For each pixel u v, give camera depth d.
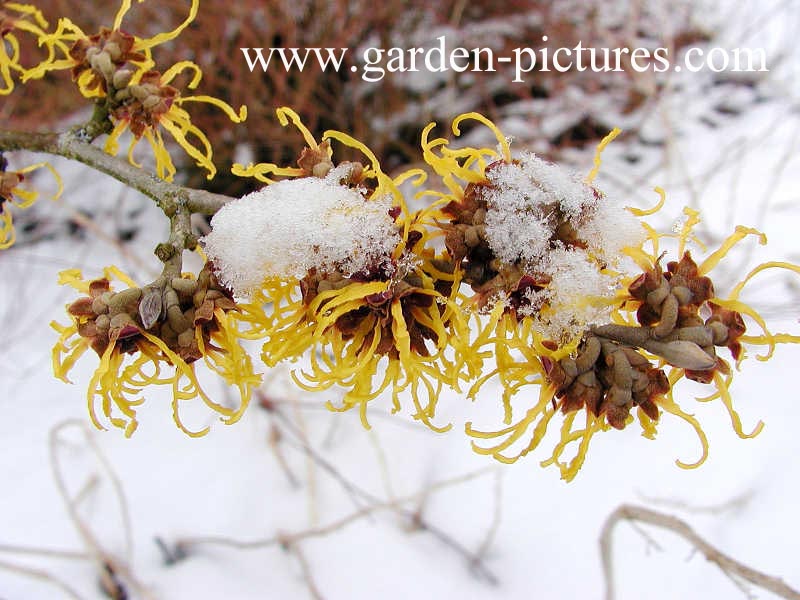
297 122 0.09
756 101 0.30
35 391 0.24
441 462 0.21
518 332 0.09
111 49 0.12
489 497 0.21
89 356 0.25
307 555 0.20
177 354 0.09
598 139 0.30
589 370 0.08
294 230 0.08
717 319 0.08
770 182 0.27
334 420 0.22
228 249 0.09
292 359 0.09
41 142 0.12
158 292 0.09
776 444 0.21
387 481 0.20
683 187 0.27
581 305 0.08
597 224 0.09
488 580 0.20
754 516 0.20
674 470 0.21
